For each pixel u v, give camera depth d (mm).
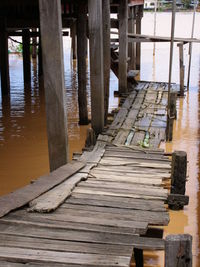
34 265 3613
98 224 4379
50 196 5004
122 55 12969
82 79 9883
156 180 5910
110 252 3797
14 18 12789
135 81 14195
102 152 7211
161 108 11156
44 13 5594
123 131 8898
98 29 7992
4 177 7203
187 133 9469
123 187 5598
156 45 27000
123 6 12641
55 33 5633
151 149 7555
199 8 29891
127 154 7211
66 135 6043
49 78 5801
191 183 6867
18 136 9359
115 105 12180
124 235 4137
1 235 4109
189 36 28531
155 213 4727
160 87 14070
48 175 5703
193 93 13797
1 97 13266
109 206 4910
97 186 5609
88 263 3602
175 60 20906
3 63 13164
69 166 6113
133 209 4840
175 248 2869
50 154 6098
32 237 4086
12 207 4574
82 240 4020
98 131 8492
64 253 3777
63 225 4324
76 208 4816
